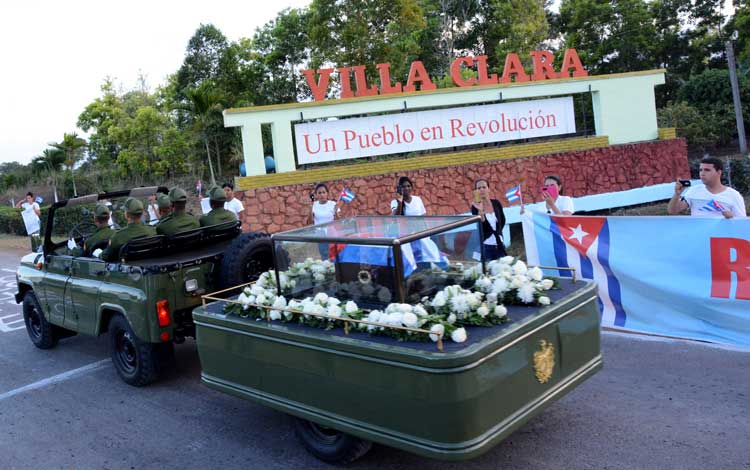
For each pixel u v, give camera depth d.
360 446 3.85
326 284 4.14
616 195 15.31
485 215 6.70
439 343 3.13
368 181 13.83
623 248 6.17
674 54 32.91
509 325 3.42
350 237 3.91
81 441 4.95
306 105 13.54
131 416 5.38
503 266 4.24
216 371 4.52
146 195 7.41
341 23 25.61
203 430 4.96
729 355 5.23
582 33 31.94
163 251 6.05
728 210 5.52
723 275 5.47
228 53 30.12
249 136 13.20
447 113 14.50
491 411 3.15
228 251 5.80
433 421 3.08
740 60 28.86
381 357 3.27
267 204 13.07
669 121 24.30
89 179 31.53
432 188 14.29
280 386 3.98
